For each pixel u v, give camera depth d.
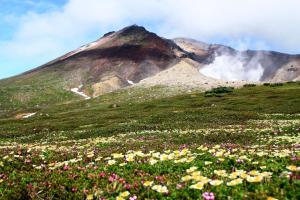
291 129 36.59
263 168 10.98
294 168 9.94
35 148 23.61
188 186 9.80
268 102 89.81
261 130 37.22
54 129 70.94
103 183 11.26
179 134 39.12
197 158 13.45
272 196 8.70
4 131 71.00
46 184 12.08
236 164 11.98
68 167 13.95
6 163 16.17
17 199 11.52
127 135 43.62
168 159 13.37
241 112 67.88
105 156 16.19
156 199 9.50
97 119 83.50
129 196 9.98
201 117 64.50
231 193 9.06
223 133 36.75
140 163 13.34
